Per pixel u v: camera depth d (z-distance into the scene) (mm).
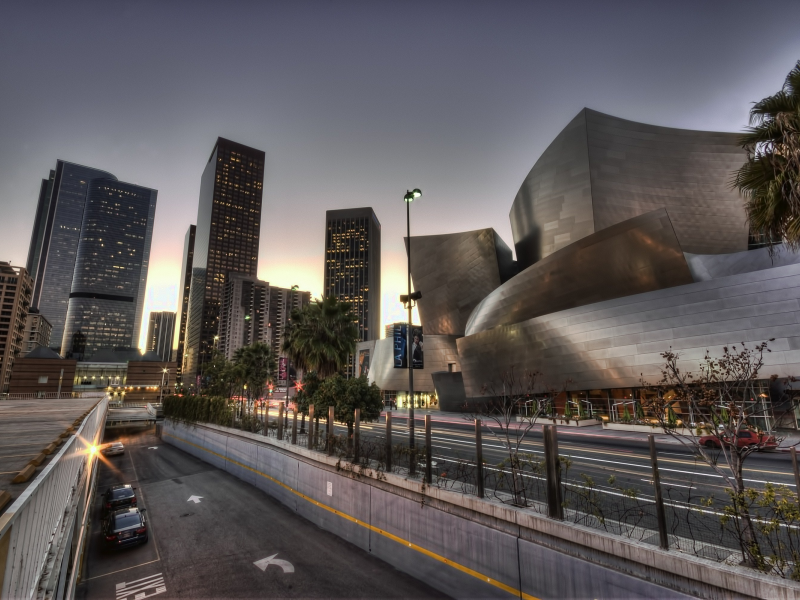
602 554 8828
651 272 40438
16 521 4320
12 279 128500
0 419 21359
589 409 39062
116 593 13609
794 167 8797
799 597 6312
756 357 29234
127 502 22047
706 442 22062
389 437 15625
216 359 65000
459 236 80875
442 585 12234
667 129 56781
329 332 26031
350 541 16578
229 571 14766
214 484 28875
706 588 7320
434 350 73438
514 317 52156
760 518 7594
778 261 36656
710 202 53875
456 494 12258
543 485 13422
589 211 55969
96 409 29109
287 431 27516
